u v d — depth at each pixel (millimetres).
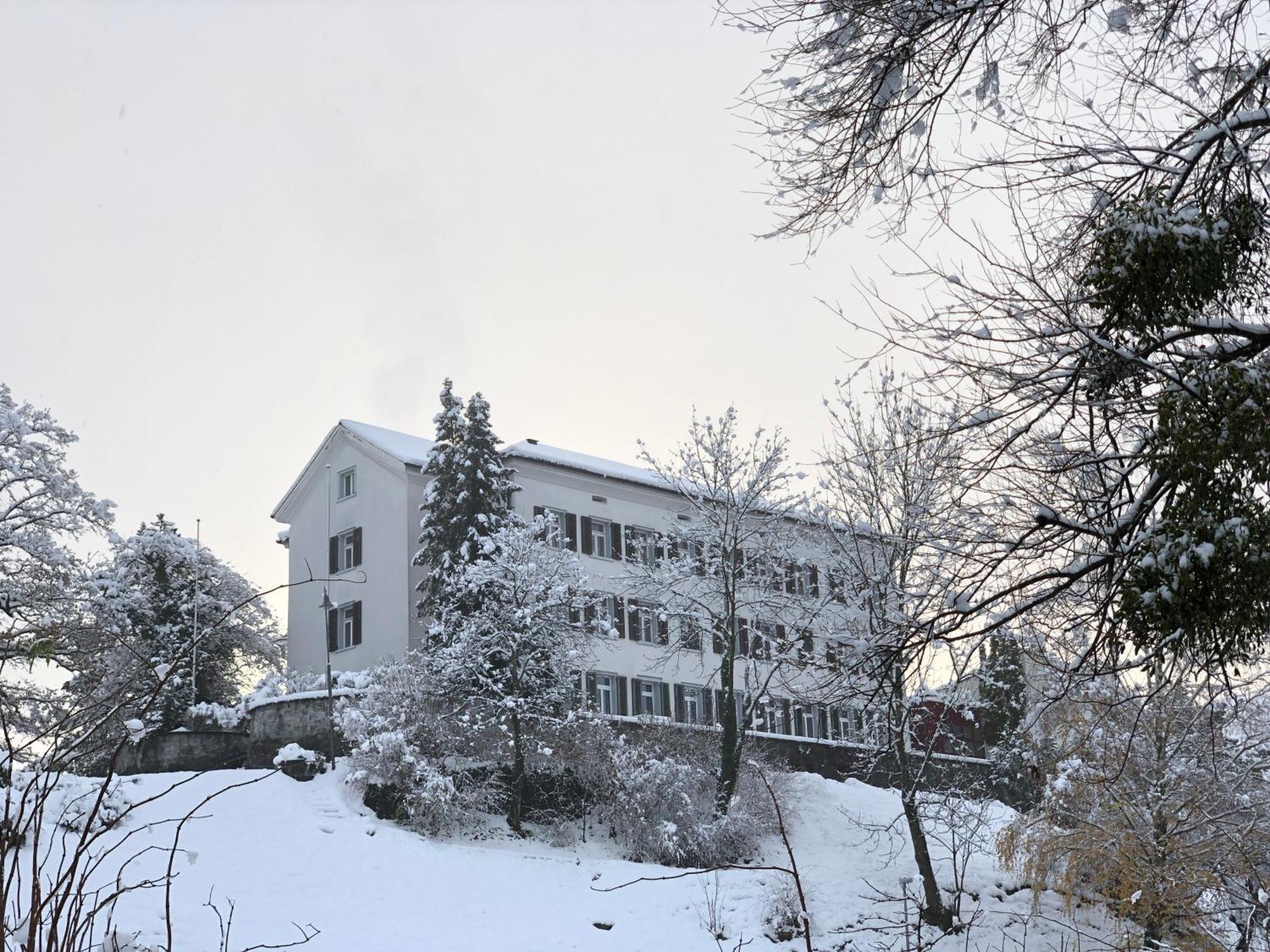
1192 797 20734
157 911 25672
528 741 40625
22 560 39531
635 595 44969
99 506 41094
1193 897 20047
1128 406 8031
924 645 8508
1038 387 8328
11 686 27703
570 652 42906
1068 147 8258
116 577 46188
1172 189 7828
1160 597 6902
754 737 44375
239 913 27781
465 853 35219
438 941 28938
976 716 37562
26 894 18672
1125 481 8094
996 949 26766
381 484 50094
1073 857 25156
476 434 46469
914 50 7871
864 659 8742
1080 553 8203
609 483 51000
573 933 30328
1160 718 18391
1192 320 7367
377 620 48938
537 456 48750
